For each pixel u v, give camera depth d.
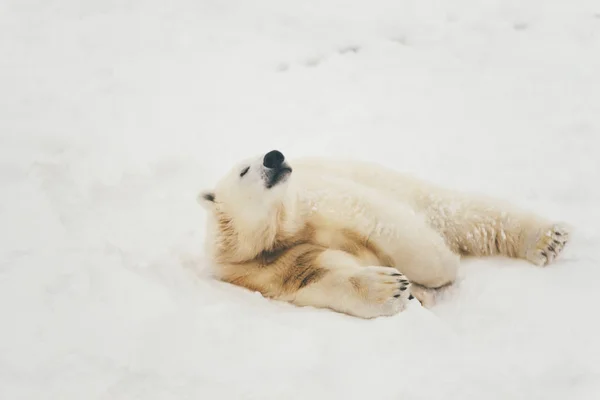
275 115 11.75
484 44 13.94
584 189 8.80
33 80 12.69
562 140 10.30
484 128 10.95
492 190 8.99
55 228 7.08
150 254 7.12
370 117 11.50
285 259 6.85
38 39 14.45
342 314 6.18
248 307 6.12
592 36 13.91
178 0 16.25
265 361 5.16
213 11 15.80
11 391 4.96
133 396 4.91
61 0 16.16
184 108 12.05
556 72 12.68
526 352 5.32
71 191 8.53
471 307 6.16
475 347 5.42
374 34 14.59
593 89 11.95
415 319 5.61
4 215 7.33
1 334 5.47
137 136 10.97
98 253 6.64
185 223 8.38
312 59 13.88
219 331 5.48
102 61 13.71
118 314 5.66
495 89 12.30
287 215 6.93
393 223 6.69
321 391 4.90
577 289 6.31
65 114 11.49
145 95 12.49
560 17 14.73
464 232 7.23
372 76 13.05
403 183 7.55
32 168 8.95
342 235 6.95
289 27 15.05
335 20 15.17
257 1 16.11
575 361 5.17
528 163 9.69
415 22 14.93
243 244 6.90
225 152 10.56
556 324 5.70
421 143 10.55
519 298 6.15
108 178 9.45
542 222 6.96
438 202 7.34
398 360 5.17
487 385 4.88
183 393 4.93
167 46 14.44
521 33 14.30
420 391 4.86
